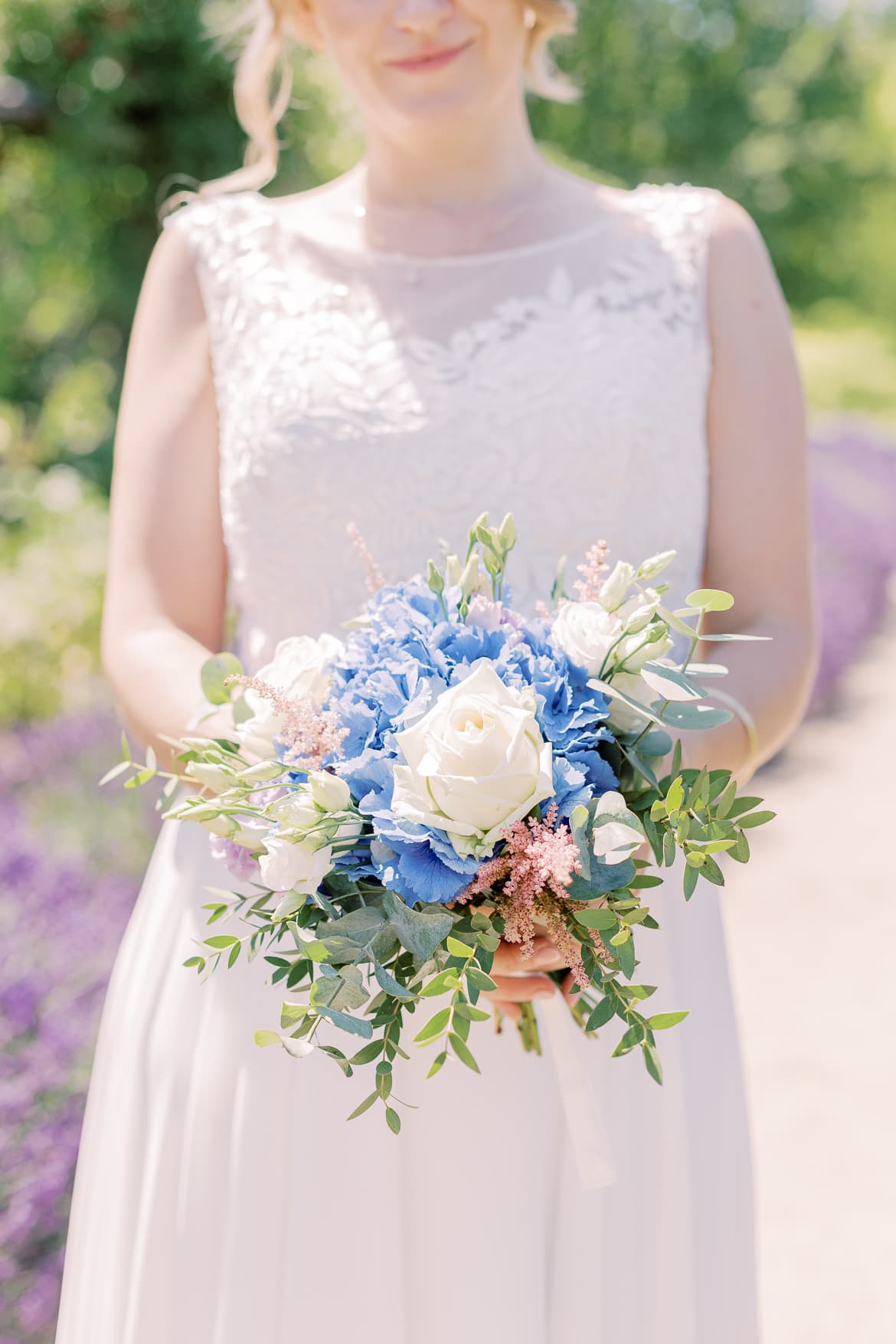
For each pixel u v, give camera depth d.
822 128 19.44
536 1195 1.53
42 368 6.98
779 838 5.89
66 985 2.59
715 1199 1.62
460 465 1.59
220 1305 1.50
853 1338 2.82
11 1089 2.36
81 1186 1.69
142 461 1.70
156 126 6.22
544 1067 1.53
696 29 17.02
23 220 6.51
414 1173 1.52
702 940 1.65
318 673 1.29
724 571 1.66
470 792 1.11
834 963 4.60
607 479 1.59
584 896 1.14
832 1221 3.23
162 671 1.58
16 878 2.88
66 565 5.07
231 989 1.55
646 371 1.60
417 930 1.12
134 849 3.48
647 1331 1.58
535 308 1.63
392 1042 1.15
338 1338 1.47
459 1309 1.51
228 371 1.69
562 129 15.38
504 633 1.26
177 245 1.76
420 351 1.63
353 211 1.75
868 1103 3.73
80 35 5.94
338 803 1.16
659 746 1.26
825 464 11.52
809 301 21.44
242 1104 1.51
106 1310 1.58
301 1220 1.48
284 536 1.62
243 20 1.90
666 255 1.66
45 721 4.46
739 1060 1.68
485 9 1.54
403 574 1.60
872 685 8.58
